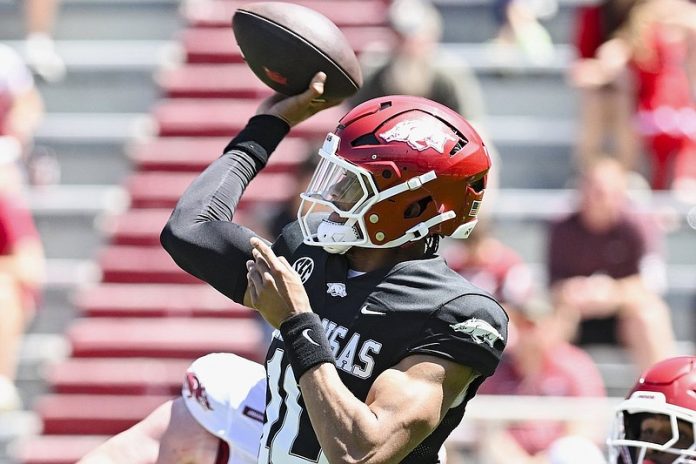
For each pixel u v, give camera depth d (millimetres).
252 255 8438
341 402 7711
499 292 19594
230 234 8531
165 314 22609
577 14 24109
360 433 7633
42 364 22719
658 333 20203
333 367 7859
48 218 23984
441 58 22969
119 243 23562
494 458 17984
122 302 22766
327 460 8102
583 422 18172
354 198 8305
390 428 7703
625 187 21578
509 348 18891
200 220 8688
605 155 22750
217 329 22406
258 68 9156
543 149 24453
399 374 7934
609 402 18375
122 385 22000
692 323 22344
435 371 7922
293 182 20984
